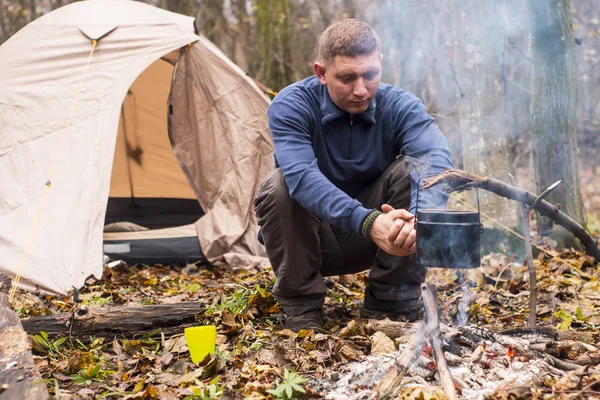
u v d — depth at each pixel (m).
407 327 2.57
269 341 2.68
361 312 3.04
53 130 4.40
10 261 3.95
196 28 5.12
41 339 2.60
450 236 2.01
